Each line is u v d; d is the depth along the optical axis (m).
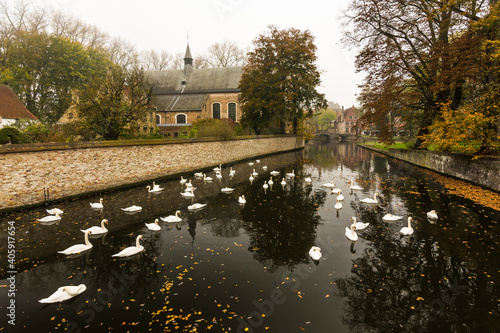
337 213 13.69
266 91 42.00
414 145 31.86
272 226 11.93
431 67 22.53
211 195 17.22
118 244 9.99
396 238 10.58
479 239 10.34
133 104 22.84
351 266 8.49
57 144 14.37
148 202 15.24
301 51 41.44
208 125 32.84
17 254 9.04
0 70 39.75
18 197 12.95
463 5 19.98
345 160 36.69
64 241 10.06
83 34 50.88
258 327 5.88
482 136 17.56
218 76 61.56
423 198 16.22
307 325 5.97
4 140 15.73
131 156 18.80
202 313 6.32
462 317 6.25
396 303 6.75
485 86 18.02
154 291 7.16
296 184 20.88
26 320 6.02
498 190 15.61
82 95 22.12
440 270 8.23
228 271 8.20
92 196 16.08
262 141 40.97
